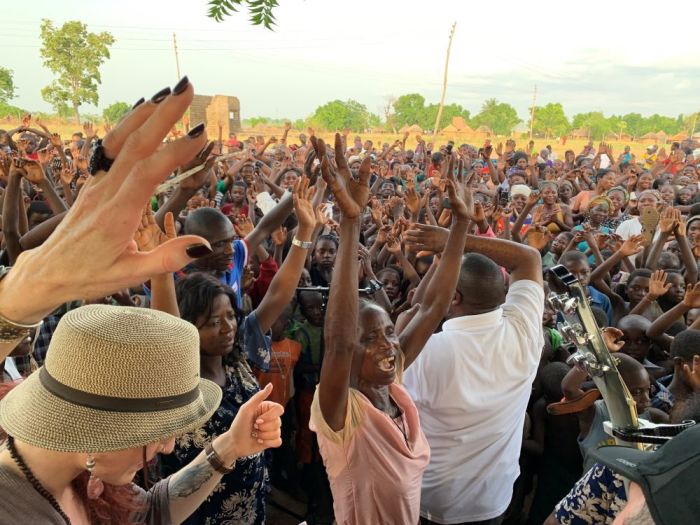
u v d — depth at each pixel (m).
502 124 77.88
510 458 2.60
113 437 1.16
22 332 0.79
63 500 1.25
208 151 2.39
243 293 4.14
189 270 3.28
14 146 8.73
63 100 29.86
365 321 2.17
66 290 0.77
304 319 3.76
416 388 2.54
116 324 1.21
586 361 1.76
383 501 2.06
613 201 9.19
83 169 7.30
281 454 4.00
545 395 3.51
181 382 1.25
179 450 2.13
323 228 5.83
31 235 3.52
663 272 4.51
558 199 9.30
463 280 2.55
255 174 9.38
